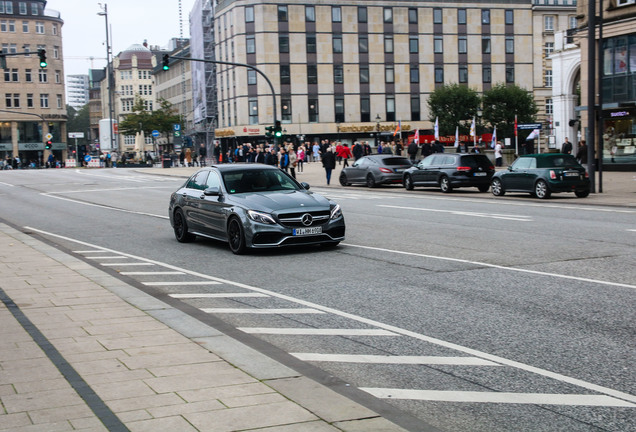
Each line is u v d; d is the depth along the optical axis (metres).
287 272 11.23
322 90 86.31
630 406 5.07
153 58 146.00
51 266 12.01
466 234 15.30
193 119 111.06
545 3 91.94
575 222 17.16
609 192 26.89
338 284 10.05
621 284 9.33
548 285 9.44
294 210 12.95
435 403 5.23
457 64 89.88
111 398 5.04
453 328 7.40
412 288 9.55
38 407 4.86
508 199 25.45
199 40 100.50
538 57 92.56
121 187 39.53
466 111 79.44
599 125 26.42
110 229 19.14
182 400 4.99
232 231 13.46
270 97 85.00
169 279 11.02
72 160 92.38
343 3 86.25
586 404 5.12
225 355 6.27
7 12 105.25
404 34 88.12
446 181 29.84
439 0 88.69
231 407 4.84
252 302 9.06
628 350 6.43
